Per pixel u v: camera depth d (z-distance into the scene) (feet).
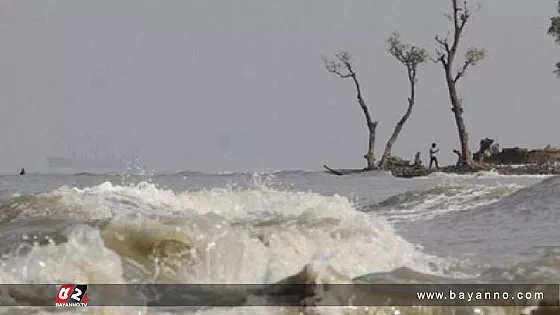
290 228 142.72
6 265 98.53
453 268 119.55
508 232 186.70
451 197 288.92
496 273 107.86
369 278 99.91
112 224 118.32
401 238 156.87
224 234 118.73
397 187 548.72
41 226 140.56
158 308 93.04
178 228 116.26
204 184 524.93
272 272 112.06
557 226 195.72
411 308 90.74
